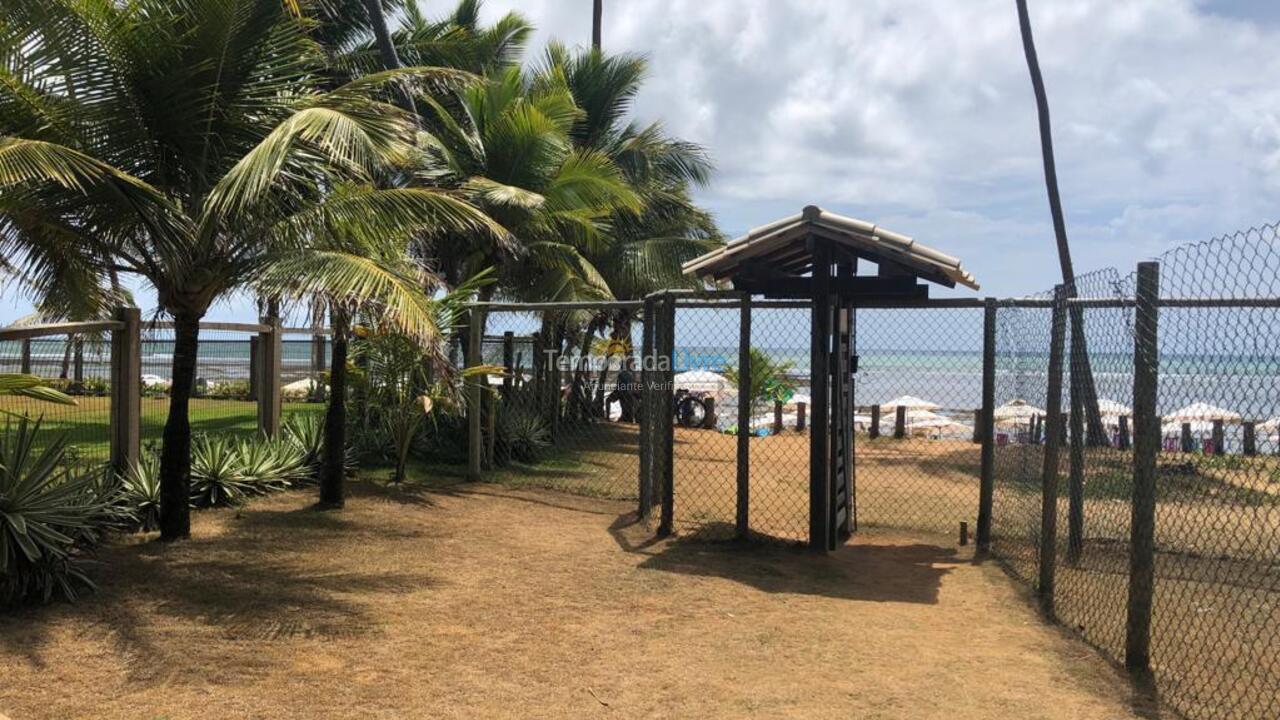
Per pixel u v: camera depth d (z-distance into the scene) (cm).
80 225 620
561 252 1429
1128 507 779
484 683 423
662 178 1950
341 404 845
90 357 827
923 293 727
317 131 580
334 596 556
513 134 1377
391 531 748
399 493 925
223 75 638
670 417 766
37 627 481
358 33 1614
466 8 1894
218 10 604
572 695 411
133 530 712
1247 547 716
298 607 531
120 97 620
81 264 651
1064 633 512
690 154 1959
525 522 804
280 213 674
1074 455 668
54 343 911
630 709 396
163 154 646
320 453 995
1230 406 689
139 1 602
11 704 384
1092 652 478
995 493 815
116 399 738
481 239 1312
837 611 553
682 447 1455
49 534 523
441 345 677
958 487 1064
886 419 1908
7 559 501
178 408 681
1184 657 466
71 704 386
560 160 1441
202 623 497
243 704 392
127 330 743
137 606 523
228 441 945
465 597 564
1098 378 555
